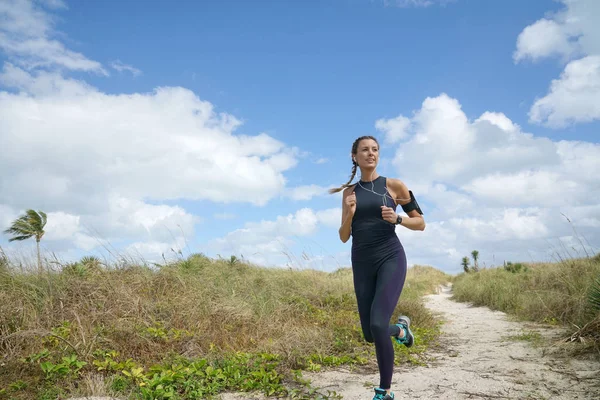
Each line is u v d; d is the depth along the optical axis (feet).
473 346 21.02
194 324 20.44
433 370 15.99
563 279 33.58
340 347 19.45
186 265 31.40
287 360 16.62
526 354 18.12
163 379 13.01
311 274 39.93
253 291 28.27
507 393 12.73
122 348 16.58
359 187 11.77
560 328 23.97
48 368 13.34
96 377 13.32
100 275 24.90
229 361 15.57
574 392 12.65
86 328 17.35
